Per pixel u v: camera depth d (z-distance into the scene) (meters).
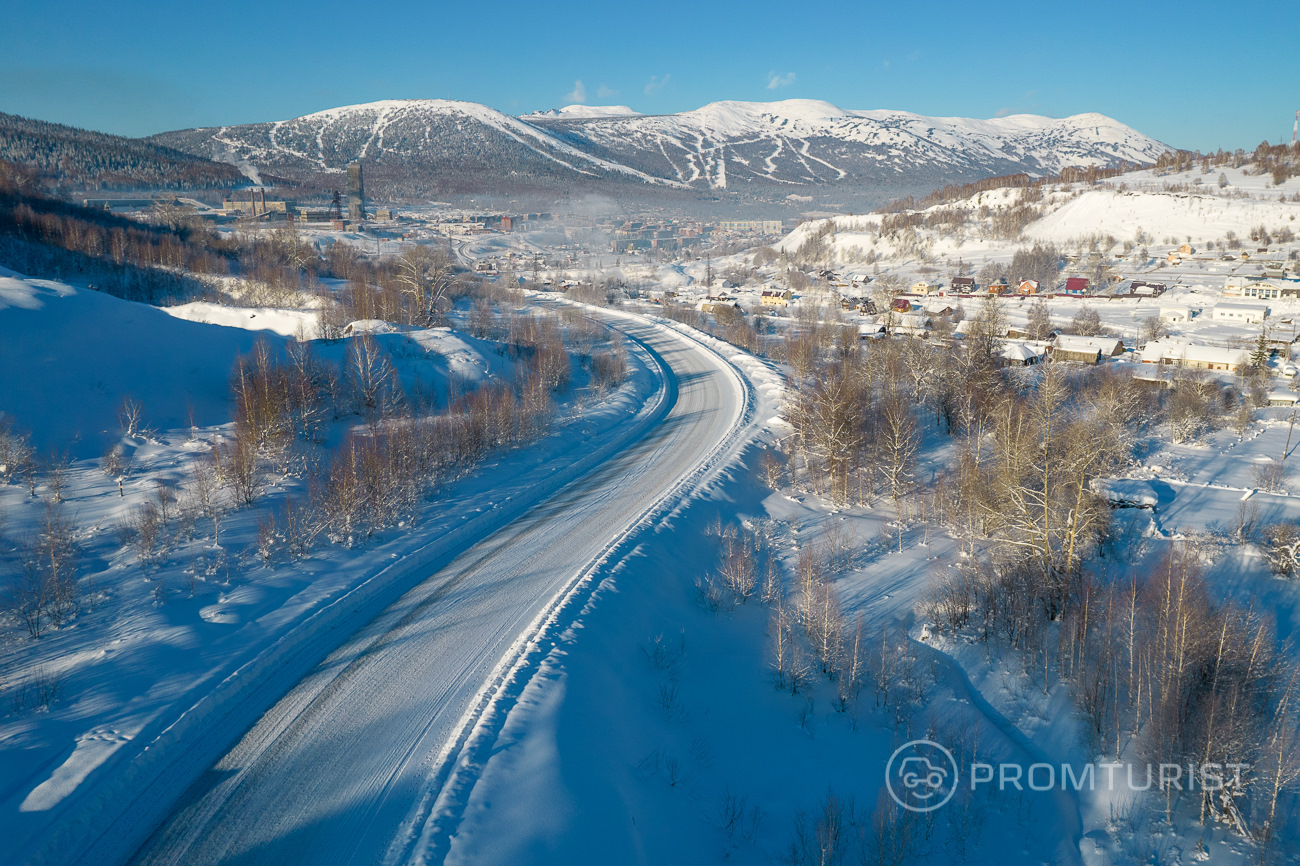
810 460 72.88
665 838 28.34
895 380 95.25
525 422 74.25
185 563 42.94
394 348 91.25
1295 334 143.12
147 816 26.19
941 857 30.33
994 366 85.50
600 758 31.02
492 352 100.56
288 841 25.48
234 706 32.44
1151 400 92.50
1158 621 39.12
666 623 44.59
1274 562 51.75
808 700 39.66
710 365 124.75
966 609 47.34
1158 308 179.62
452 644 38.25
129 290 124.56
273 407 59.88
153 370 71.38
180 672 33.25
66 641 34.78
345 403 73.25
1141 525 59.44
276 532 47.41
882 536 59.50
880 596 50.84
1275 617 46.03
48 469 54.09
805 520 62.69
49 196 171.62
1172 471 73.25
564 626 39.75
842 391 71.56
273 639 36.69
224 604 39.03
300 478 57.12
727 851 29.08
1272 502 64.25
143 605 38.22
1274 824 30.94
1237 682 34.44
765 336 160.12
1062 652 41.50
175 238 159.12
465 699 33.62
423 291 124.75
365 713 32.41
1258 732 34.09
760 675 41.81
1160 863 30.25
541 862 25.11
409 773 28.84
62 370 65.06
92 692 31.22
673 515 57.72
